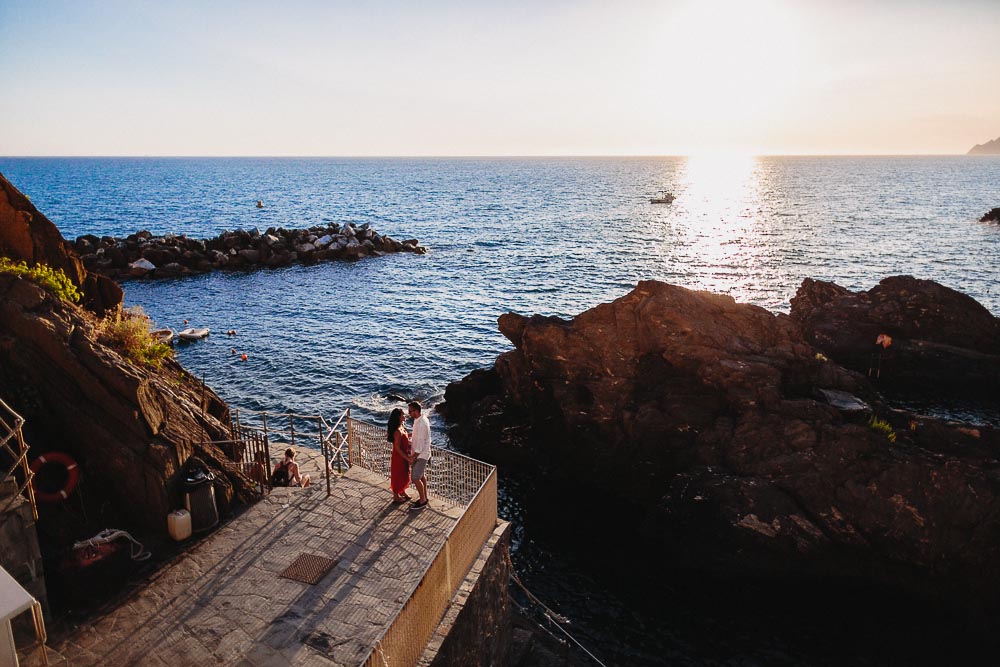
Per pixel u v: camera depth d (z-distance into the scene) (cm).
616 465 2459
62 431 1157
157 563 1079
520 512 2359
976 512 1812
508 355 2825
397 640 859
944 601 1823
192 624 941
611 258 7756
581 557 2094
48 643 899
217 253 6844
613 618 1808
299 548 1130
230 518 1222
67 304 1303
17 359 1148
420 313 5144
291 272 6800
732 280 6362
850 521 1919
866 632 1748
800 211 13100
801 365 2462
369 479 1401
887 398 3409
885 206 14012
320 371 3750
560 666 1502
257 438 1385
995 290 5694
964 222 10856
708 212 13150
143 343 1418
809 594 1902
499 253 8212
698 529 2045
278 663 872
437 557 975
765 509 1978
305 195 18075
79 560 1003
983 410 3247
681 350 2433
